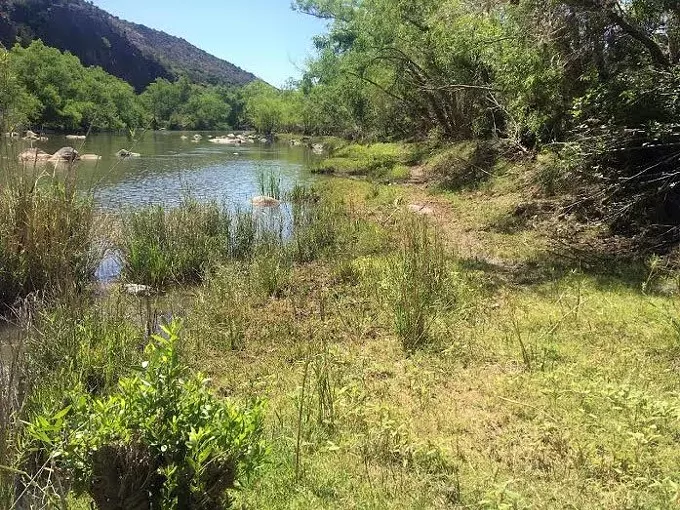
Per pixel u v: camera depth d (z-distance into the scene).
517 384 4.58
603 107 8.82
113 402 2.73
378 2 22.48
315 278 8.33
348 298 7.25
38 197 7.45
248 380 5.04
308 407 4.20
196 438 2.50
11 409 3.46
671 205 8.66
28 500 3.01
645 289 6.80
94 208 8.74
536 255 8.77
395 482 3.37
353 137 37.91
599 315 6.02
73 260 7.59
